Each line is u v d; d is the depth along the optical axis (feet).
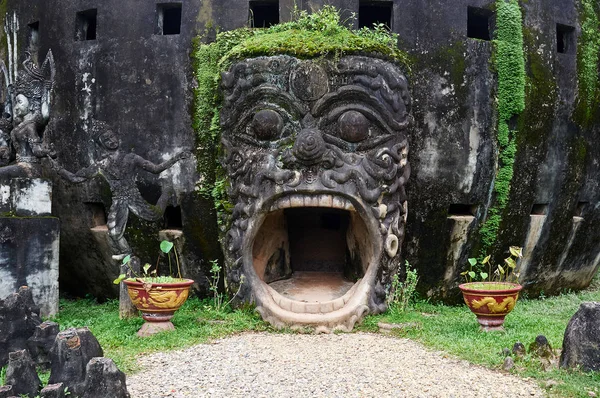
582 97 37.47
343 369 23.38
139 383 21.80
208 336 28.53
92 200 36.06
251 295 31.48
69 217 37.06
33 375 20.18
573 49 37.65
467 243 35.24
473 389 21.07
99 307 36.11
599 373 22.30
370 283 31.48
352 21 33.73
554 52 36.55
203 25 34.19
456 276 35.60
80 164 35.94
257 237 33.17
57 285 33.65
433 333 28.50
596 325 22.89
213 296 34.86
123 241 31.96
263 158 30.91
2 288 31.58
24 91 33.24
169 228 35.65
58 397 18.52
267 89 30.96
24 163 33.42
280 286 34.42
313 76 30.55
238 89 31.37
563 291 41.37
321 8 33.78
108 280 37.91
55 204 37.35
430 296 35.24
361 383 21.74
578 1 38.01
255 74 31.12
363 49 31.09
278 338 28.58
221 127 32.30
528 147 35.35
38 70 33.53
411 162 33.60
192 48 34.14
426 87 33.78
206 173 33.76
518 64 34.78
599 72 38.45
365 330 30.01
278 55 31.04
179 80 34.17
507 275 36.52
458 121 34.12
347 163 30.55
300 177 30.32
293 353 25.81
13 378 19.83
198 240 34.47
